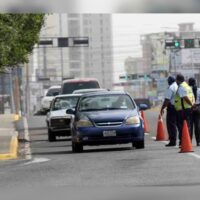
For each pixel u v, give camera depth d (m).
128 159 45.28
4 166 44.88
